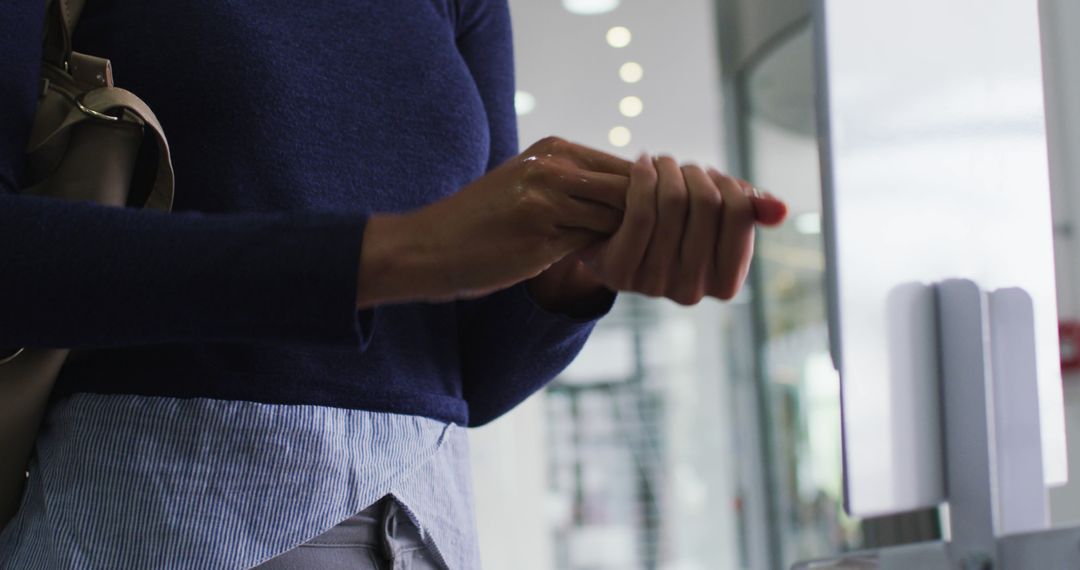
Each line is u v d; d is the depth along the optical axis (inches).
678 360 335.6
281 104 25.7
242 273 17.7
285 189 25.5
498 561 258.7
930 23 25.0
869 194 24.2
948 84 25.0
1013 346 24.6
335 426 24.3
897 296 24.4
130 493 22.4
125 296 17.8
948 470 24.6
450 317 29.3
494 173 19.5
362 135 27.5
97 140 23.8
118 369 23.3
